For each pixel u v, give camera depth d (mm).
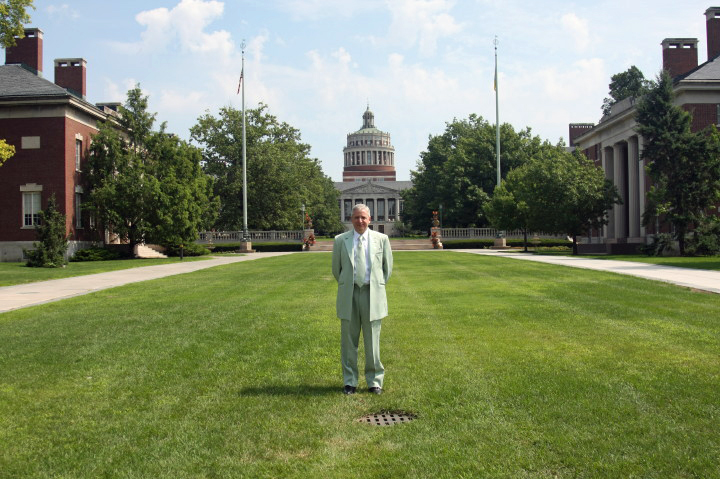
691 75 38875
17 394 6781
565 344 8938
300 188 69250
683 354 8117
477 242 60812
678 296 13844
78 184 39812
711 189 34125
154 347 9266
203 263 33625
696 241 33281
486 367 7648
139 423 5734
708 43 42938
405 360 8141
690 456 4738
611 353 8289
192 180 43281
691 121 35344
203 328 10938
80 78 43781
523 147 68562
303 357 8500
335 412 5996
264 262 33844
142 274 25250
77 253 38156
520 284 17688
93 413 6070
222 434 5398
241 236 58406
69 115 38562
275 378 7359
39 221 38094
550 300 13875
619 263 25875
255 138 65812
